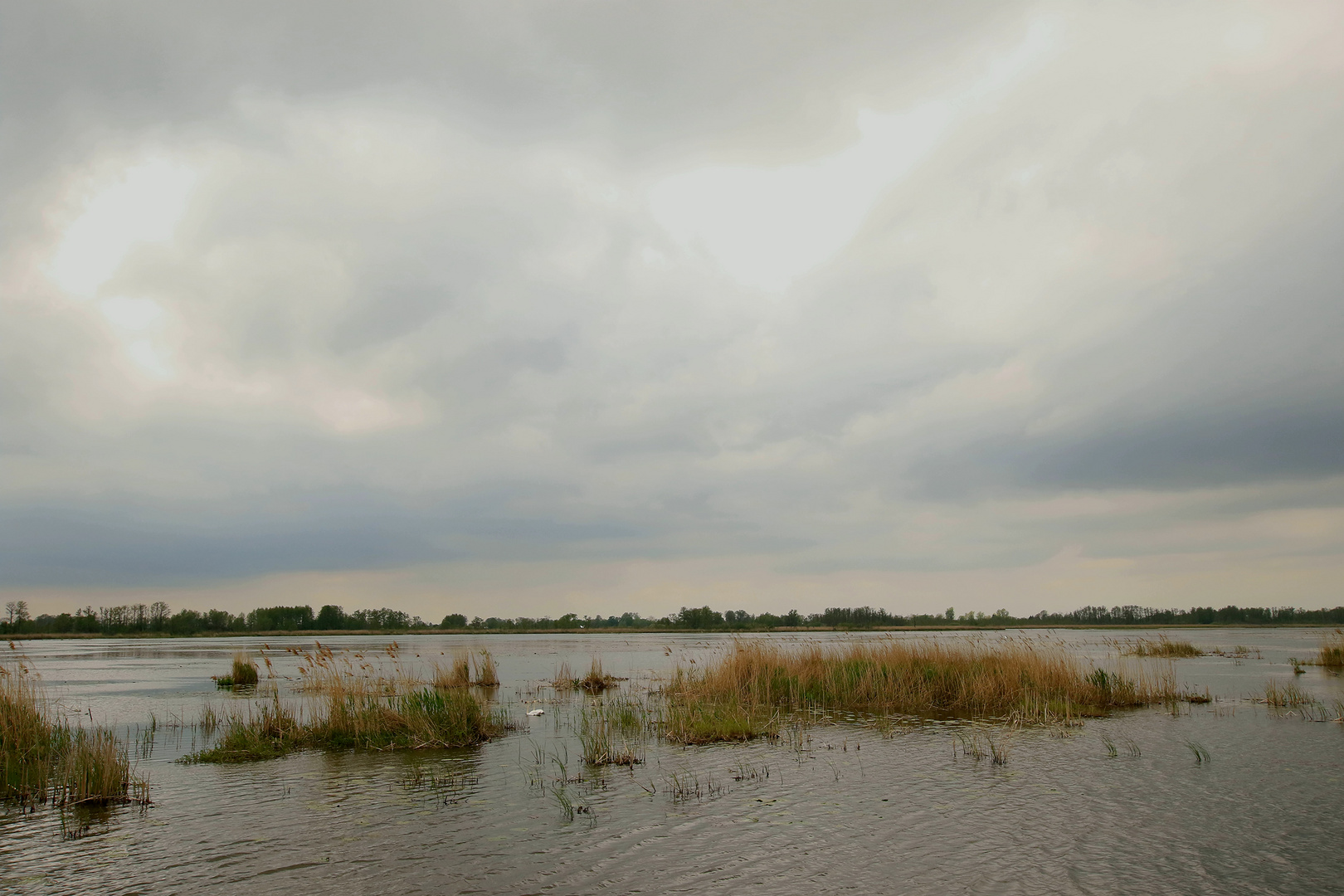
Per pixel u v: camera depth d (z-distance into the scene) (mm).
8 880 9586
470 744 18938
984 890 9102
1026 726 20891
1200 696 26109
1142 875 9539
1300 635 97000
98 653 71562
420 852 10586
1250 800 12898
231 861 10250
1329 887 9133
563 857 10352
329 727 19750
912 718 22797
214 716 24000
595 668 33406
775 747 18328
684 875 9648
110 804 13289
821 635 88625
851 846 10688
